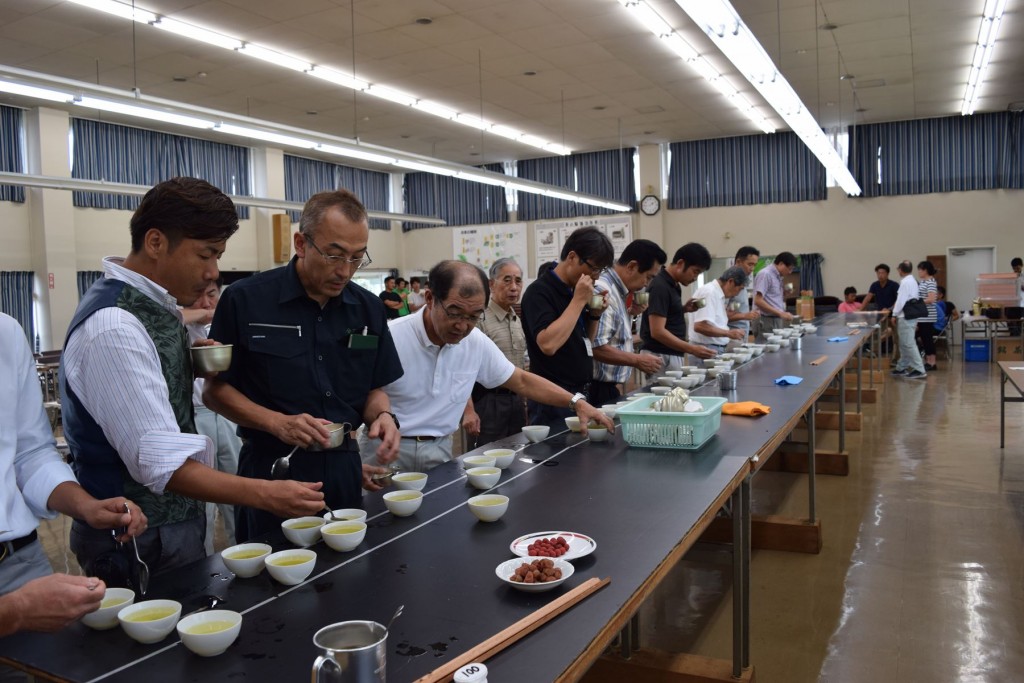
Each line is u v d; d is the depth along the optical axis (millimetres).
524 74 8742
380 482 2158
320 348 1926
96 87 5055
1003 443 5539
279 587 1408
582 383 3334
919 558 3518
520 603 1322
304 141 6859
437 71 8539
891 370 10266
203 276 1639
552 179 14312
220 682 1072
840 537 3848
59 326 9500
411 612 1293
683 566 3523
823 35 7738
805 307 9656
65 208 9562
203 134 11180
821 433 6355
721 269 13266
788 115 6930
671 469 2217
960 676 2469
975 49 8297
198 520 1749
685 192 13398
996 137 11711
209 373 1714
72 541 1660
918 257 12219
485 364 2676
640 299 4051
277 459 1841
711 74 8945
